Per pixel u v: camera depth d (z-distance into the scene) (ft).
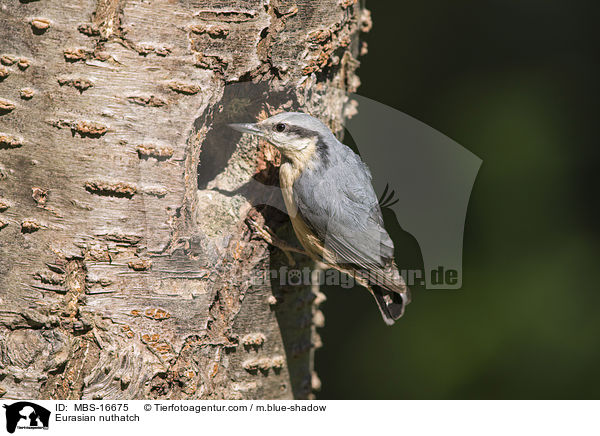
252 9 21.06
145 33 19.93
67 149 19.81
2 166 20.03
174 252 20.66
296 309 24.26
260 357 23.12
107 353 19.83
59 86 19.71
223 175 24.62
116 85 19.83
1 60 19.76
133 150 20.02
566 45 39.58
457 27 40.63
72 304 20.01
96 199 19.93
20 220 20.06
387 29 40.81
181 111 20.44
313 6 22.36
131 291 20.24
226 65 21.01
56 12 19.57
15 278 20.08
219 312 21.95
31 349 19.79
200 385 21.24
